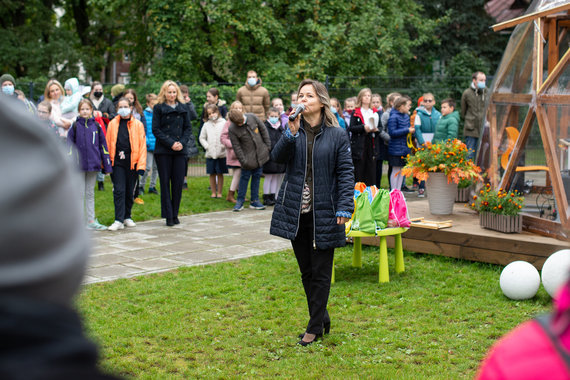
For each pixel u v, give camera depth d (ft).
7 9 87.51
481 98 44.50
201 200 41.60
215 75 80.12
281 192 16.87
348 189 16.48
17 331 2.47
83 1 94.22
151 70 83.51
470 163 28.60
